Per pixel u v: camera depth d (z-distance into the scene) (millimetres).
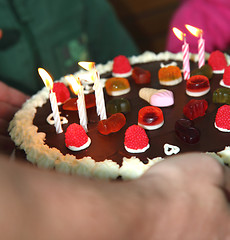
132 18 1518
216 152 479
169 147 493
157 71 676
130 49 980
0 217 141
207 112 541
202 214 229
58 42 911
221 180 267
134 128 490
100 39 984
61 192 169
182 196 229
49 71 910
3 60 847
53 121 581
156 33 1499
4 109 658
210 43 855
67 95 626
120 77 650
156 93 574
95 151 508
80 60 961
